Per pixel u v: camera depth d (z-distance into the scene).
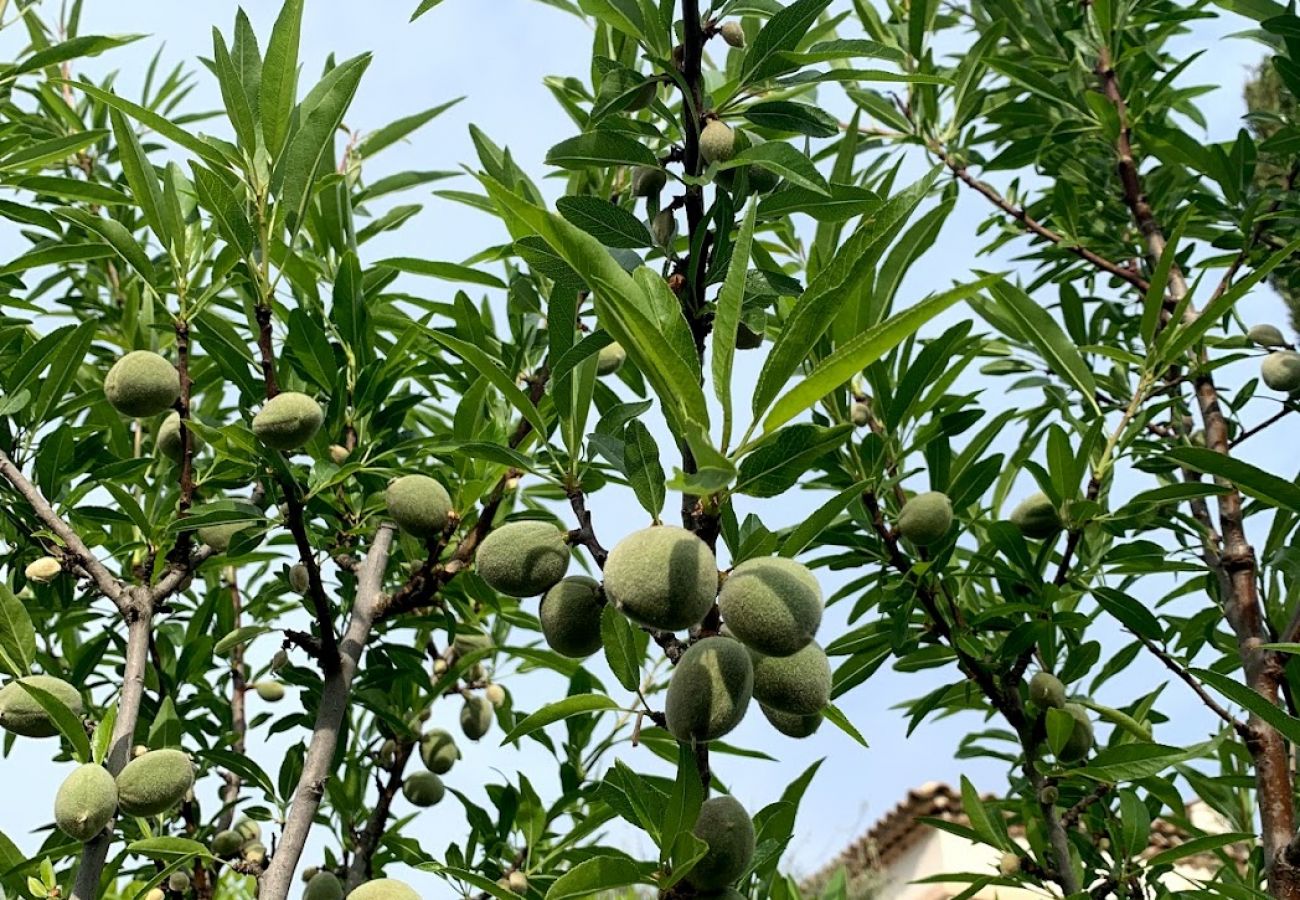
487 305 0.80
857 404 0.69
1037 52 0.97
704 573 0.38
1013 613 0.66
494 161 0.73
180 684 0.71
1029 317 0.67
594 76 0.75
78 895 0.49
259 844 0.69
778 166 0.49
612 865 0.41
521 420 0.68
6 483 0.62
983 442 0.67
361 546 0.72
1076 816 0.68
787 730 0.44
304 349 0.67
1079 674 0.69
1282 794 0.64
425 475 0.64
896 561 0.65
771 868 0.54
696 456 0.34
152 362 0.60
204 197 0.55
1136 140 0.90
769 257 0.66
